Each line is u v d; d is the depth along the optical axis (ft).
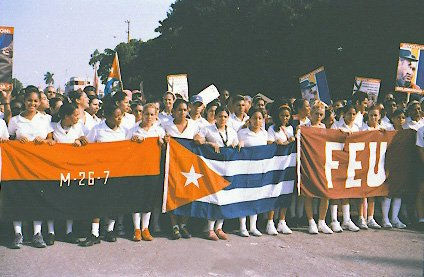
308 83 36.73
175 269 17.76
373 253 20.44
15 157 20.49
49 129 21.59
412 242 22.43
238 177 23.30
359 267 18.51
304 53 97.35
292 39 98.84
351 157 25.22
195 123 23.99
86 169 21.40
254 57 105.70
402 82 33.47
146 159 22.16
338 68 92.94
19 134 20.89
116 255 19.27
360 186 25.31
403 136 26.30
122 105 24.82
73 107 21.18
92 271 17.28
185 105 23.17
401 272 17.98
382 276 17.51
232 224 25.39
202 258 19.21
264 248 20.98
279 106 24.72
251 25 104.22
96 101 26.73
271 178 24.04
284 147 24.44
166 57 125.08
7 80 29.30
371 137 25.72
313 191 24.36
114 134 21.99
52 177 20.94
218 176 22.91
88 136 22.22
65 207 20.99
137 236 21.57
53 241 20.49
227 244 21.52
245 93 111.34
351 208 29.66
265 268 18.16
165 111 27.50
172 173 22.33
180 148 22.56
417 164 26.32
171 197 22.26
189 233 22.71
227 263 18.66
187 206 22.39
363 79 38.45
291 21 98.43
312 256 19.86
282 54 101.55
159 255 19.44
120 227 22.72
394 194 25.96
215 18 109.40
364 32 87.92
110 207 21.53
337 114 28.58
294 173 24.64
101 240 21.48
